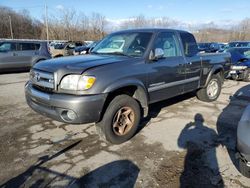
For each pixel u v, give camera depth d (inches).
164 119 195.2
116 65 144.5
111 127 144.4
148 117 199.0
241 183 114.0
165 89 178.9
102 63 142.5
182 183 113.9
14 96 267.1
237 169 125.1
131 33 183.6
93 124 182.2
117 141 149.3
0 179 115.9
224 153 140.8
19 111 212.7
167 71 176.4
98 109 133.0
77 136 162.4
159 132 169.8
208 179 116.8
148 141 155.9
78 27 2030.0
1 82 356.2
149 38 169.8
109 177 118.0
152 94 168.4
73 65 138.7
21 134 165.0
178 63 186.9
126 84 144.3
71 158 134.9
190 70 201.5
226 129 175.8
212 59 231.0
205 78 227.0
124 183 113.7
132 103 151.7
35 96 144.2
